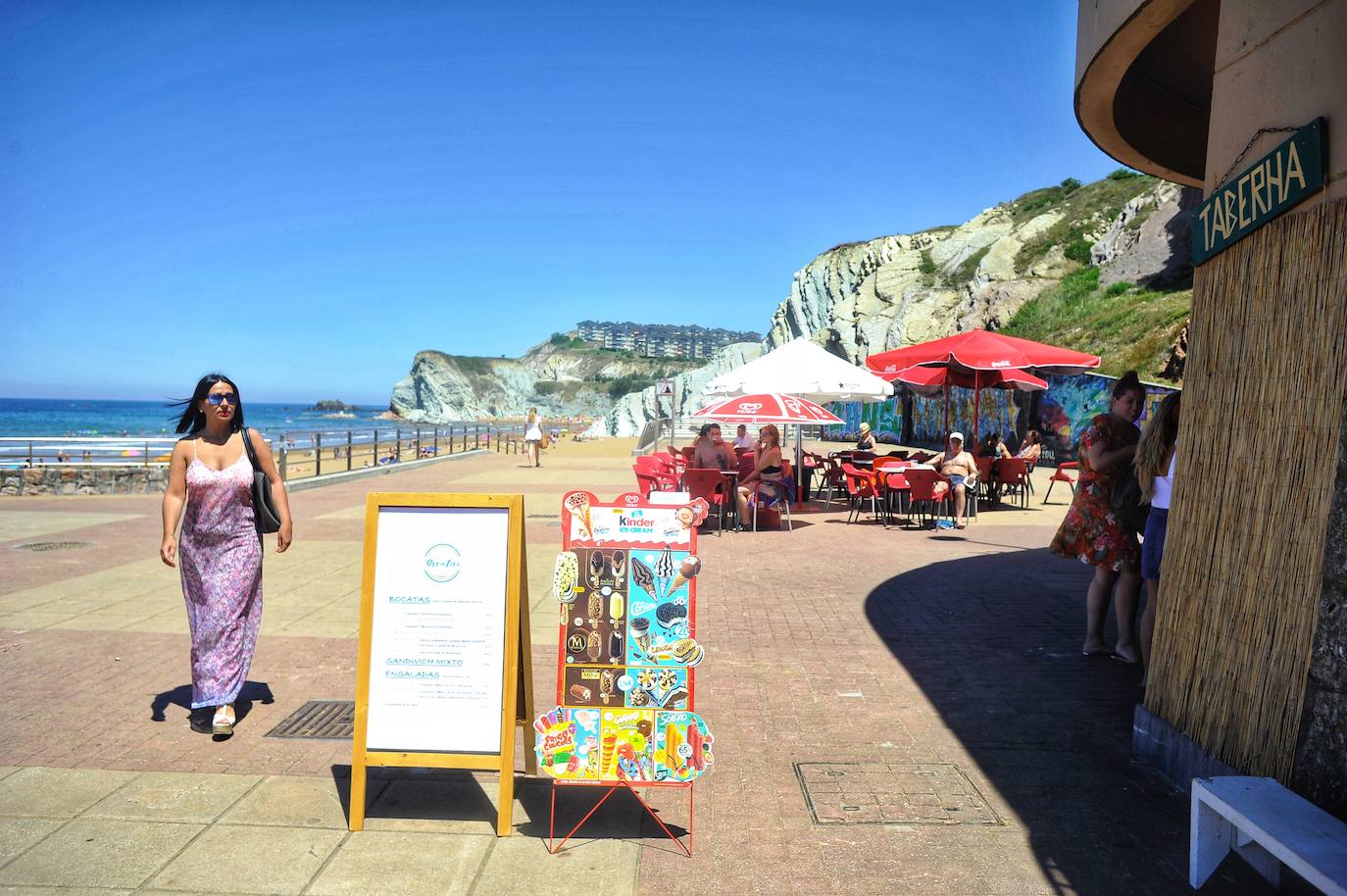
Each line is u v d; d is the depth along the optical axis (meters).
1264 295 3.68
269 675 5.67
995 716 5.02
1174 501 4.30
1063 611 7.52
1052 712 5.09
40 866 3.31
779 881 3.27
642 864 3.40
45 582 8.37
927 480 12.08
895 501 13.91
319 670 5.79
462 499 3.75
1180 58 6.11
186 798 3.90
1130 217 42.81
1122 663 6.05
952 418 31.78
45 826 3.62
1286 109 3.58
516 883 3.25
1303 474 3.38
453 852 3.48
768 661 6.06
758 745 4.58
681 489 12.66
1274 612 3.49
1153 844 3.57
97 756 4.35
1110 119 5.99
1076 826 3.71
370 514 3.78
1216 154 4.10
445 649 3.71
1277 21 3.65
